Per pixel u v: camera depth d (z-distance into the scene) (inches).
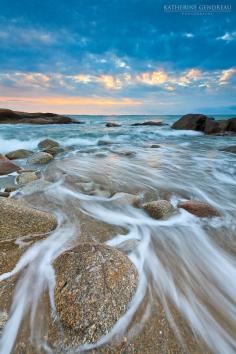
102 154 447.5
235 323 96.1
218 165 370.3
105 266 102.9
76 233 154.3
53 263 115.3
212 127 851.4
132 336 86.4
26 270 116.7
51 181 262.8
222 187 266.4
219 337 89.6
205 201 224.1
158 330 90.0
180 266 129.1
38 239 142.2
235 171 334.6
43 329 87.3
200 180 290.8
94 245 117.3
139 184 267.9
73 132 820.6
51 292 101.7
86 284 94.8
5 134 700.0
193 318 96.6
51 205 197.0
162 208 182.2
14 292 103.3
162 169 340.8
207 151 497.7
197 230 165.5
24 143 554.6
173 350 83.4
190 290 112.0
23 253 128.9
